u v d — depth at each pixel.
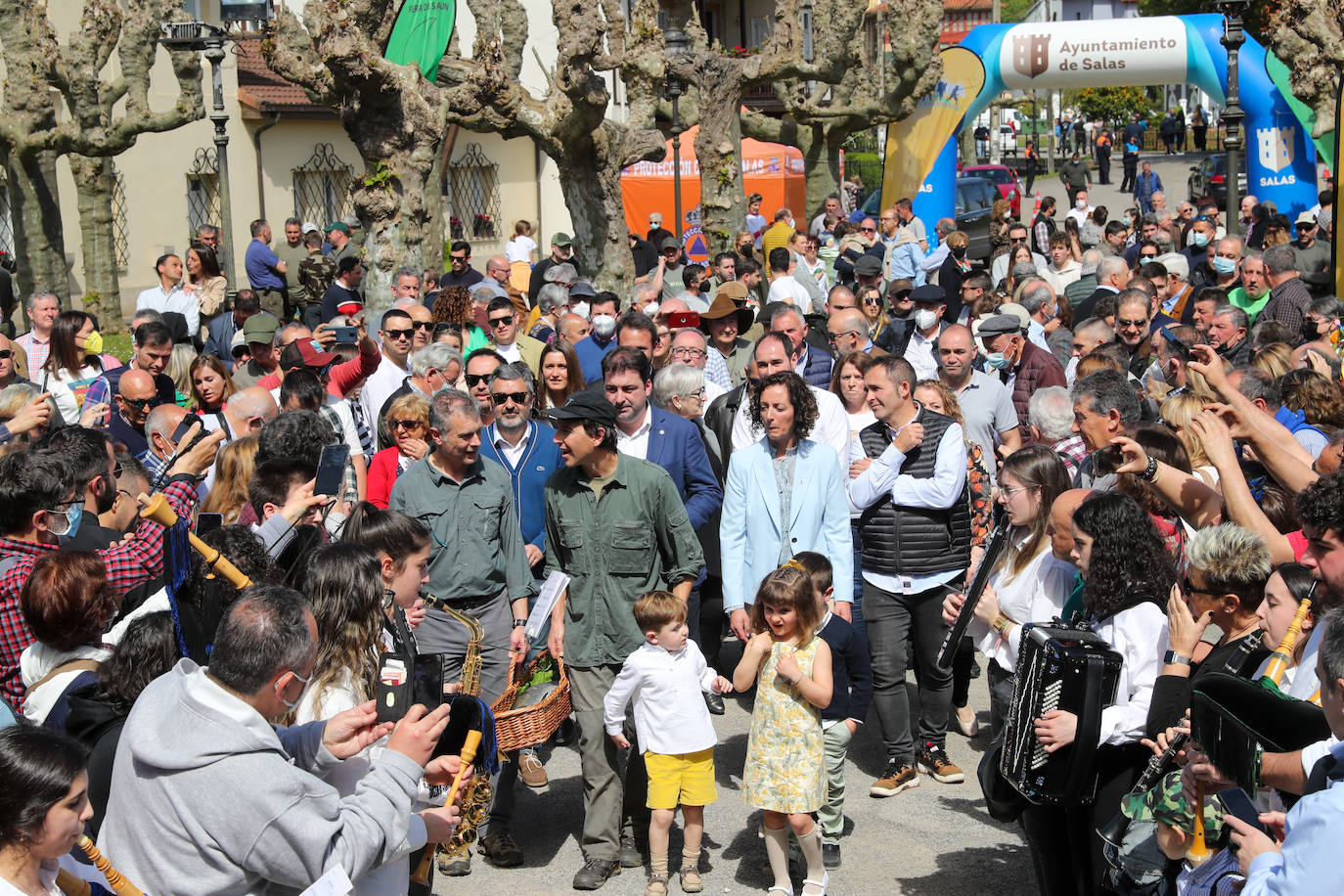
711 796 5.34
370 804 3.19
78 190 20.86
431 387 7.69
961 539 6.41
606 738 5.53
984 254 26.52
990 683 5.57
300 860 2.98
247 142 25.56
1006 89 21.88
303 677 3.14
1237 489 4.56
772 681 5.20
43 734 2.90
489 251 31.06
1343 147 13.05
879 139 46.22
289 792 2.99
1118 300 9.20
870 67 22.80
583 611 5.57
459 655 5.66
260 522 4.70
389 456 6.97
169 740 3.00
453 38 18.03
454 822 3.56
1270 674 3.72
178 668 3.17
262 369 9.11
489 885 5.48
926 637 6.42
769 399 6.03
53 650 4.19
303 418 5.25
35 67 17.47
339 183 28.00
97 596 4.17
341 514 5.27
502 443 6.75
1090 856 4.36
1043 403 7.14
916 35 21.19
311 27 13.05
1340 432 4.74
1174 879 3.92
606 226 15.58
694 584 7.07
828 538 6.06
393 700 3.71
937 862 5.60
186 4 24.58
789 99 23.20
